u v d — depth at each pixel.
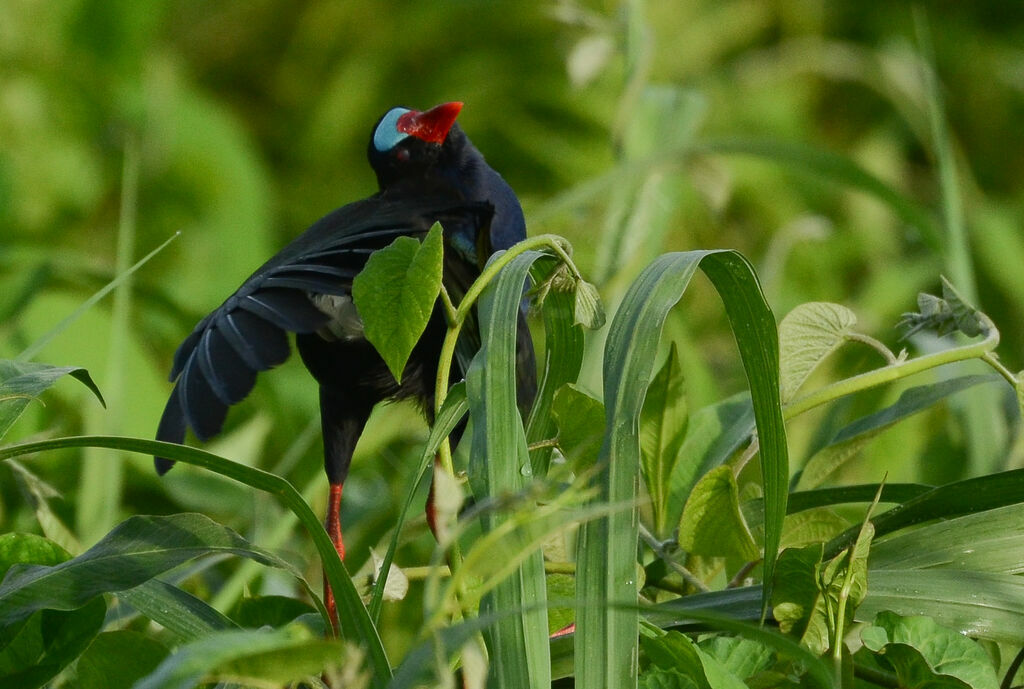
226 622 4.48
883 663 4.51
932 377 8.08
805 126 16.53
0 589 4.16
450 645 3.27
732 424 6.06
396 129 7.12
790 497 5.36
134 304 9.66
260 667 3.12
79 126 15.15
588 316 4.34
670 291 4.18
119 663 4.75
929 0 17.48
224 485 8.64
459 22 17.39
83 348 9.43
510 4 17.23
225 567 7.33
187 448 4.08
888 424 5.58
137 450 4.13
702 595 4.82
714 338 13.05
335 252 4.92
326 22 17.80
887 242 15.34
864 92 17.03
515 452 4.00
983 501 4.83
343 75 17.27
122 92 15.45
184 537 4.21
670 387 5.49
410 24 17.50
